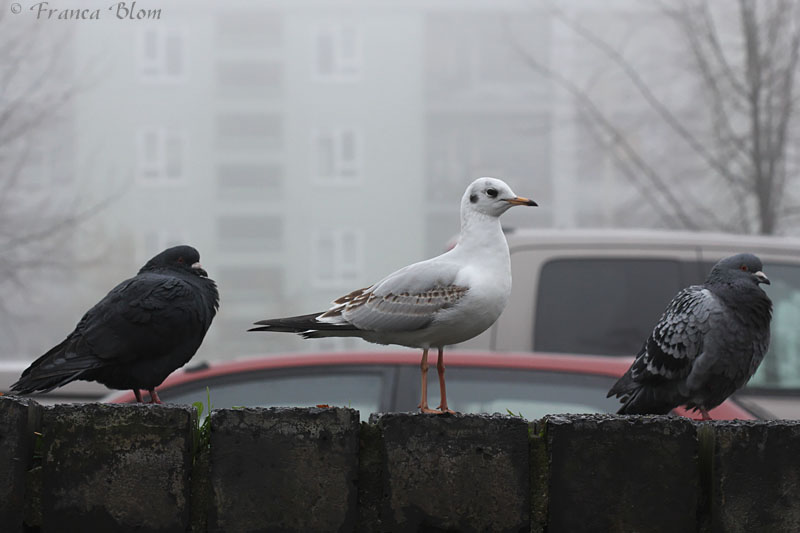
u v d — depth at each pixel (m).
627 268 9.72
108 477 4.61
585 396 7.92
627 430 4.69
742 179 18.38
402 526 4.65
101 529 4.59
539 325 9.61
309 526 4.64
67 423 4.62
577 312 9.63
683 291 6.54
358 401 8.02
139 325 5.64
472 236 5.66
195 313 5.80
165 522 4.61
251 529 4.63
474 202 5.68
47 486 4.59
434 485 4.65
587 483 4.68
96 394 9.21
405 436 4.67
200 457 4.72
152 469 4.61
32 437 4.65
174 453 4.62
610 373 8.02
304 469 4.66
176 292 5.74
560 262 9.75
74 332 5.74
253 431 4.66
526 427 4.68
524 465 4.66
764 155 18.12
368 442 4.75
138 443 4.62
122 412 4.63
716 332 6.23
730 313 6.29
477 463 4.66
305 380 8.14
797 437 4.63
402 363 8.09
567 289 9.69
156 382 5.85
